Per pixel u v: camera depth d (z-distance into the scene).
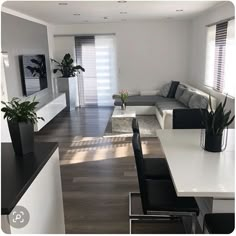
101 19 6.07
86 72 7.25
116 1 3.92
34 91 5.29
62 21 6.22
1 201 1.19
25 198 1.33
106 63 7.17
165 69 7.11
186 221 2.33
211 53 5.38
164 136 2.54
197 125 2.94
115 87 7.32
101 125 5.50
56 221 1.89
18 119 1.70
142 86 7.27
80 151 4.10
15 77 4.54
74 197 2.82
